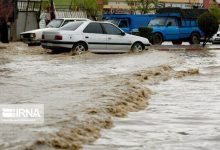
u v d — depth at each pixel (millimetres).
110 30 29859
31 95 11922
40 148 6320
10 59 24969
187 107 10609
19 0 47344
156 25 42406
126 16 45281
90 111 9055
